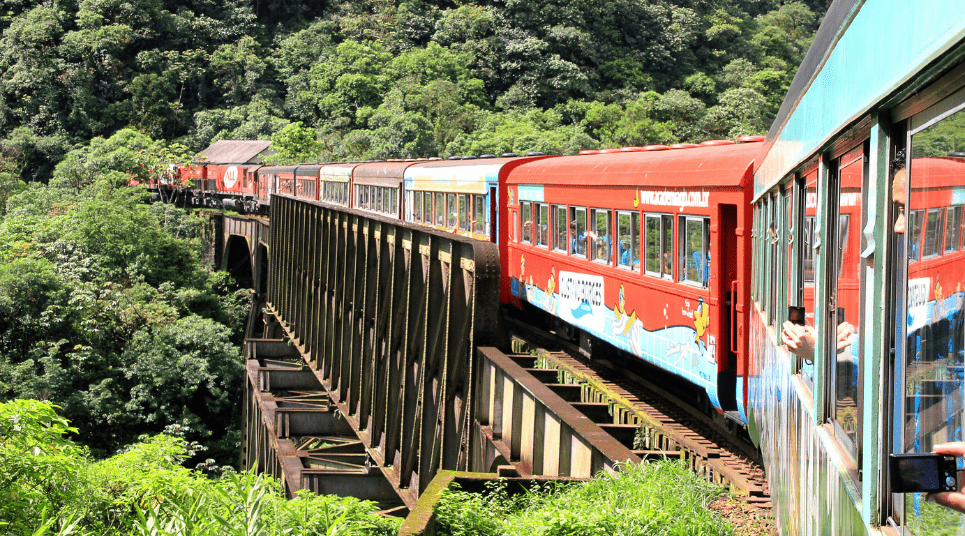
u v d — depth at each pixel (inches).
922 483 87.1
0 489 245.1
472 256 467.2
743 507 288.2
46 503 246.8
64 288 1362.0
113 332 1382.9
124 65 3801.7
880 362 107.3
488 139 2881.4
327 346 879.1
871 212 110.7
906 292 100.0
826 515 146.4
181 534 227.3
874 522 108.5
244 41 4119.1
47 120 3442.4
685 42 4089.6
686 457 374.3
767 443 269.4
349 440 926.4
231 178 2231.8
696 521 243.1
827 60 146.7
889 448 105.6
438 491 277.7
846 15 125.7
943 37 76.6
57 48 3597.4
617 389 496.7
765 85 3686.0
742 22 4370.1
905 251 100.3
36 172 3100.4
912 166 97.1
